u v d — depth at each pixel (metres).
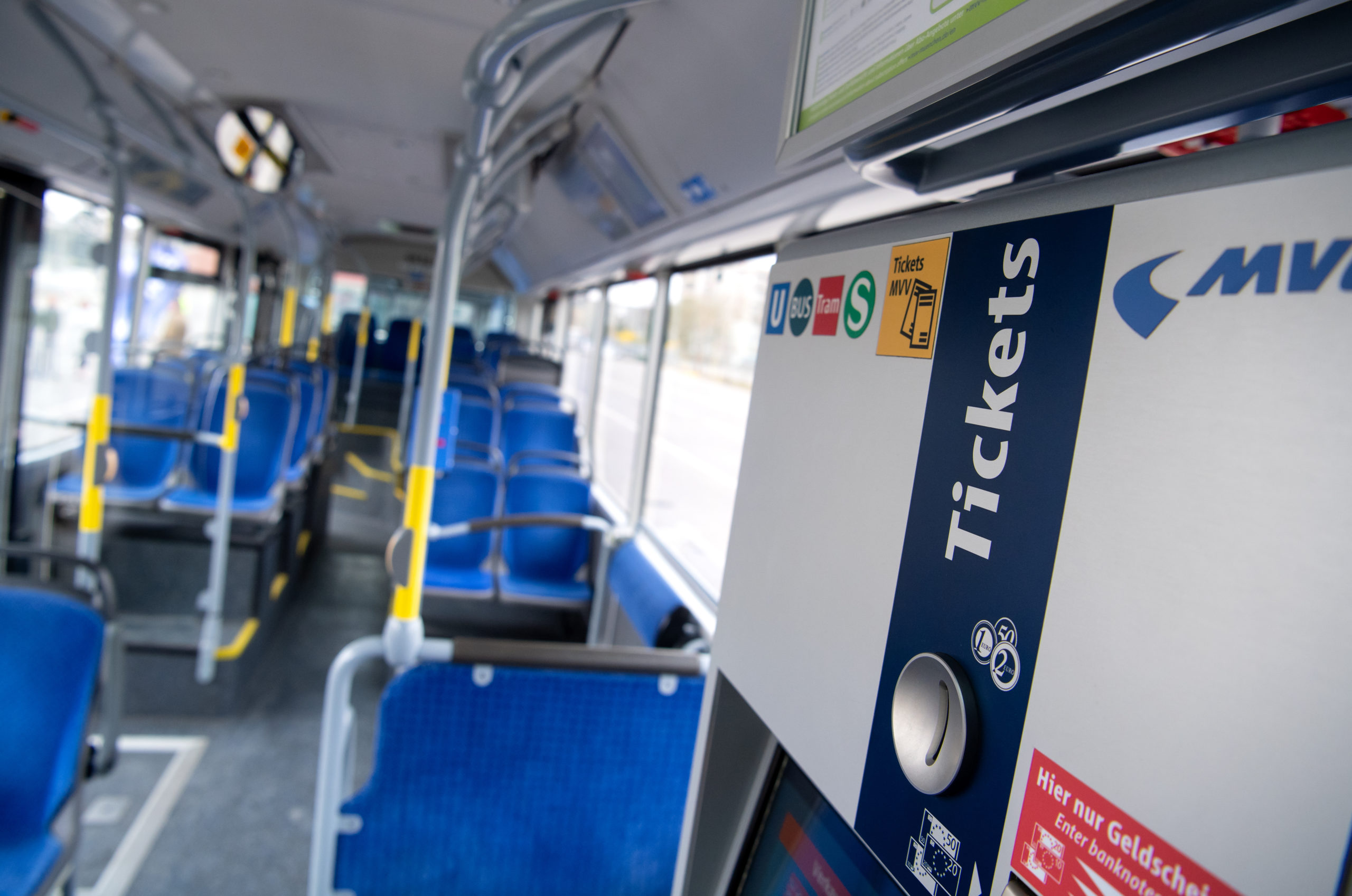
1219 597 0.40
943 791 0.56
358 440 8.44
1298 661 0.36
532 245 6.79
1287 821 0.36
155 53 3.07
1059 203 0.53
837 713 0.71
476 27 2.53
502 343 10.73
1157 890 0.41
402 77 3.16
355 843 1.59
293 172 3.71
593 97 2.69
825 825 0.86
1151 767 0.42
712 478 4.77
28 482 4.00
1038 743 0.50
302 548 5.10
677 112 2.33
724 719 0.99
